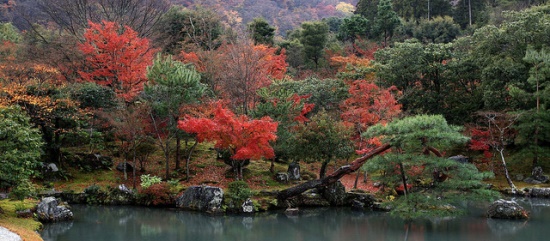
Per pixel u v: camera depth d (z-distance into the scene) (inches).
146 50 1336.1
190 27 1891.0
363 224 875.4
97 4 1657.2
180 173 1122.7
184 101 1069.1
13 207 800.9
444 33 2145.7
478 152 1398.9
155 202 975.6
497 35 1283.2
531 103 1234.0
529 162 1294.3
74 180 1060.5
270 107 1085.1
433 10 2508.6
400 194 1035.3
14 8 2145.7
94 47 1210.0
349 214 957.2
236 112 1187.3
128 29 1214.3
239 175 1117.1
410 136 787.4
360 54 2034.9
